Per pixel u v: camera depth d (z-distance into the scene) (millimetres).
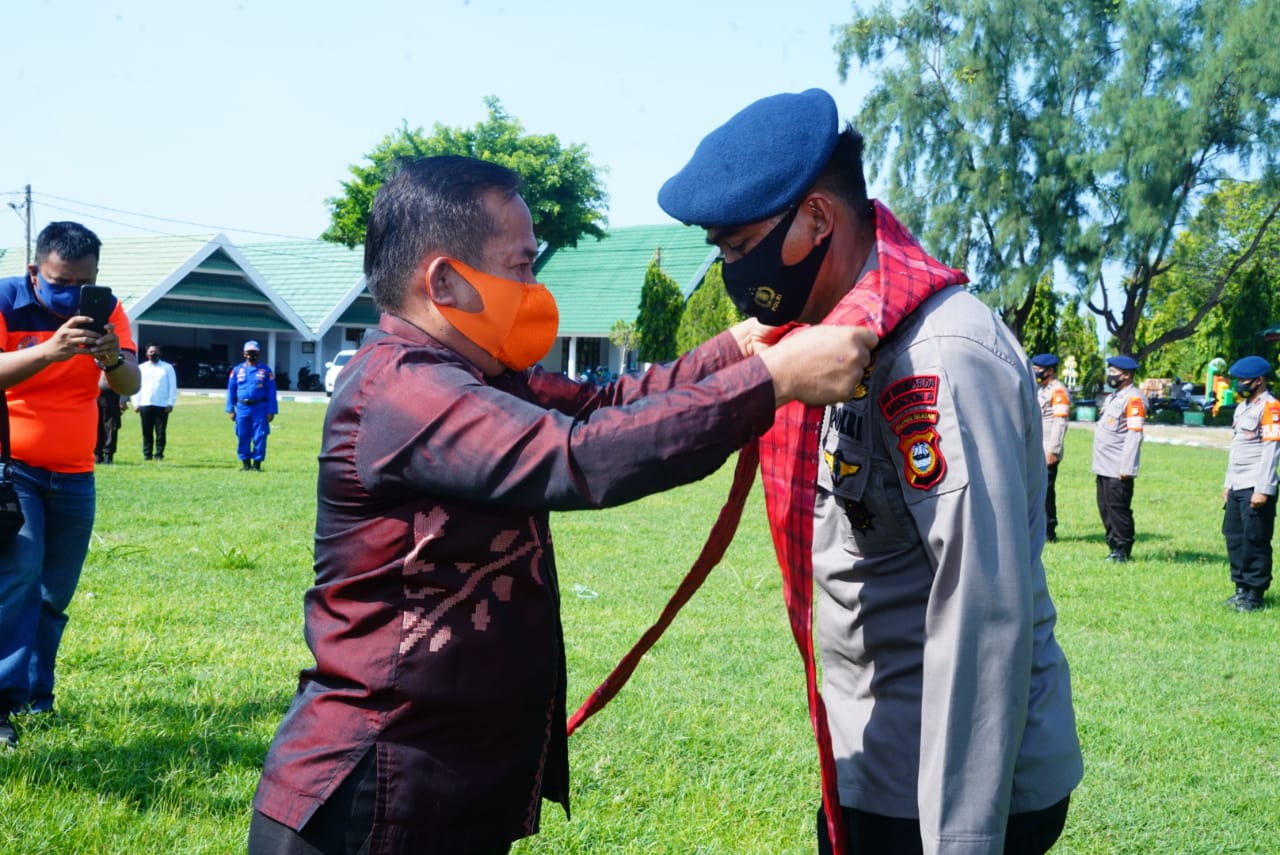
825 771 2029
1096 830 4223
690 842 3836
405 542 1812
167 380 17266
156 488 13281
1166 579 9695
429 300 1925
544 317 1963
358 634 1842
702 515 12695
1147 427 38094
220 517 11023
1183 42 36719
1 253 48844
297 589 7566
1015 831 2043
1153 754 5051
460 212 1885
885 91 37844
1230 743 5246
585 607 7465
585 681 5637
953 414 1870
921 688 2035
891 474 1991
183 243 44625
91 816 3713
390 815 1797
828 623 2217
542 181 46375
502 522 1837
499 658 1845
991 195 36188
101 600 6980
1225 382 39812
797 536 2061
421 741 1820
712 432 1607
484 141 46531
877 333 1847
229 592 7387
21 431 4387
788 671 5992
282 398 41406
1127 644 7250
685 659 6156
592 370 45031
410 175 1939
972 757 1839
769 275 2072
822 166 1983
